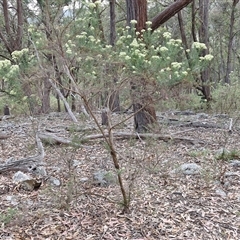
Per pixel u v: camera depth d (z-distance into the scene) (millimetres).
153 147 4535
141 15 5320
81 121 4328
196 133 6230
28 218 2773
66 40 2479
